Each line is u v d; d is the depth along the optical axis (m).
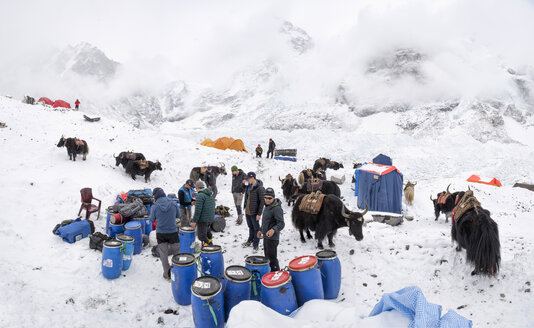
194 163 19.39
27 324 4.84
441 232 9.38
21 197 9.59
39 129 19.14
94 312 5.40
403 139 45.97
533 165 35.78
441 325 2.78
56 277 6.23
